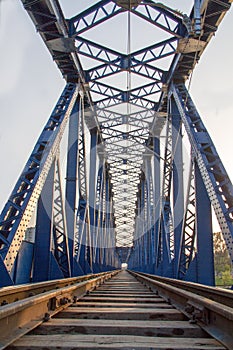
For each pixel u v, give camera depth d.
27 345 3.01
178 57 14.31
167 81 15.87
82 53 15.16
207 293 5.71
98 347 3.01
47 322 4.08
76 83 15.48
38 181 9.17
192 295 4.74
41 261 10.05
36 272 9.95
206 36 12.66
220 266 30.28
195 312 4.13
